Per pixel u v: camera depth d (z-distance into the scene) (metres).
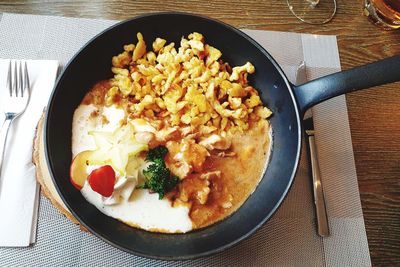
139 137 0.47
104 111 0.49
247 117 0.51
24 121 0.49
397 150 0.54
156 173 0.45
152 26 0.50
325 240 0.49
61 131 0.46
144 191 0.46
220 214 0.47
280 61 0.57
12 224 0.45
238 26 0.58
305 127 0.53
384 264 0.49
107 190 0.44
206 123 0.50
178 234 0.45
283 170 0.46
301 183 0.51
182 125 0.50
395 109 0.56
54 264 0.45
